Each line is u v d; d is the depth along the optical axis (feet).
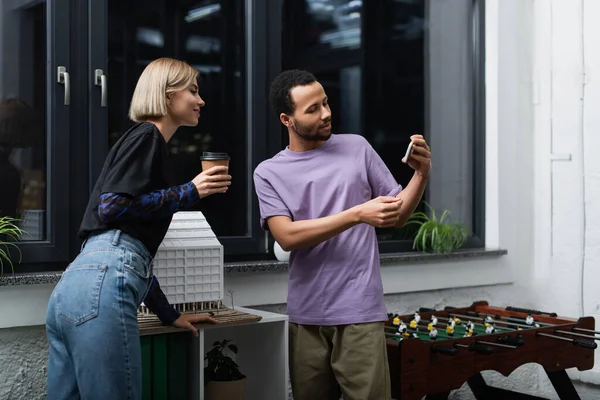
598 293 12.61
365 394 7.45
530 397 11.02
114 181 6.26
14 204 8.84
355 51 12.01
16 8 8.86
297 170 7.77
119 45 9.66
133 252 6.40
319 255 7.66
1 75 8.78
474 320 10.55
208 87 10.46
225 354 9.31
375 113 12.25
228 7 10.64
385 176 7.93
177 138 10.18
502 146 13.11
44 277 8.34
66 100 9.04
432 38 12.90
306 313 7.72
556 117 13.19
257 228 10.70
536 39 13.38
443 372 8.60
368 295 7.55
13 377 8.43
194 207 10.26
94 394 6.09
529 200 13.44
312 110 7.52
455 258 12.28
